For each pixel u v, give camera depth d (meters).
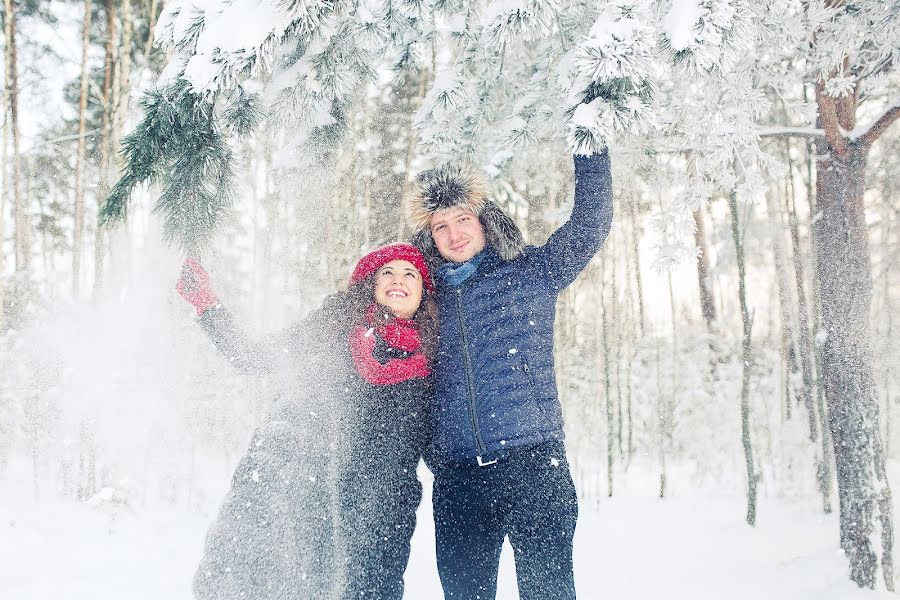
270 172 2.91
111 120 6.40
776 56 3.24
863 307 3.31
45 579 2.80
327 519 1.89
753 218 7.69
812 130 3.53
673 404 7.76
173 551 3.37
